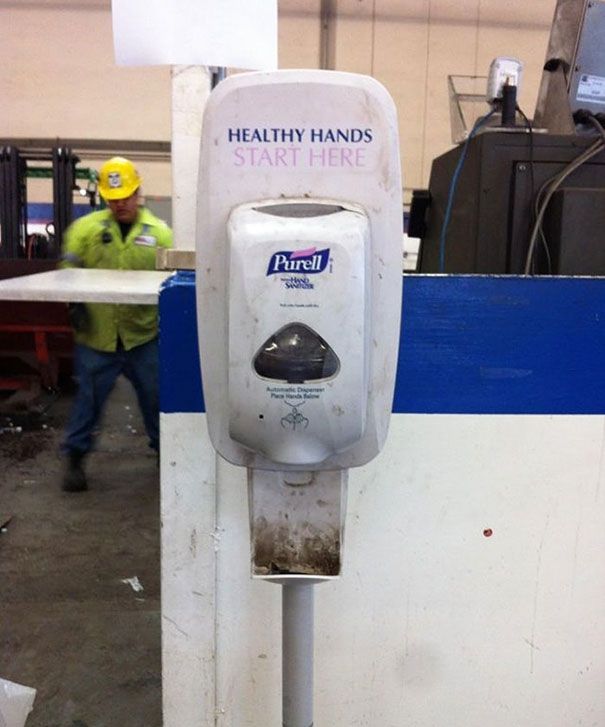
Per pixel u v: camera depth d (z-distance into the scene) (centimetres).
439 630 121
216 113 78
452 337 111
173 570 117
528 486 117
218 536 115
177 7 104
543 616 122
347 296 73
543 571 121
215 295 82
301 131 78
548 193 119
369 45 654
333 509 89
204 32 105
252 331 74
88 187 548
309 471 87
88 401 318
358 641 121
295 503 89
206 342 83
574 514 119
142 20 104
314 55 653
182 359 109
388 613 120
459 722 125
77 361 316
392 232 80
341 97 77
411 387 112
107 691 180
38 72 655
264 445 78
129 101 666
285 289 72
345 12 649
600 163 122
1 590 235
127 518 300
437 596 120
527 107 656
